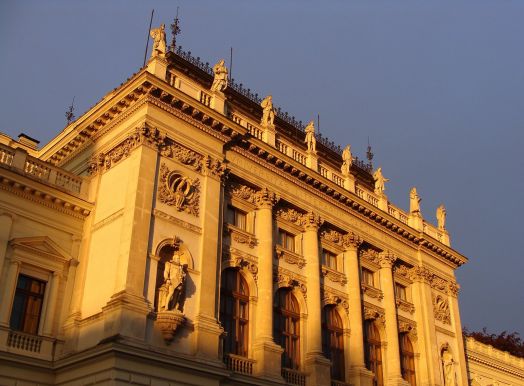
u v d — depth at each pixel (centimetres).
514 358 5628
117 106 2986
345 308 3675
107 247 2720
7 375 2436
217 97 3262
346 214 3947
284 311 3322
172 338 2544
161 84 2870
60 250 2808
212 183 3038
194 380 2550
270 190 3409
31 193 2786
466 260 4891
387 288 4056
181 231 2812
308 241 3584
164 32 3142
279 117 4275
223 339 2839
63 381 2517
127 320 2409
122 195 2780
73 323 2650
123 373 2308
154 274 2628
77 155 3278
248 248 3216
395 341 3900
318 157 4000
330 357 3494
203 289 2759
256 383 2844
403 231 4322
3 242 2628
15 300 2631
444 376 4306
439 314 4484
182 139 2972
